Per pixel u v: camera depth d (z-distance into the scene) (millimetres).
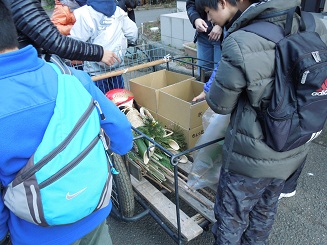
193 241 2109
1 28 868
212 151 1847
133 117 2207
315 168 2723
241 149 1426
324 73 1189
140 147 2004
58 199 934
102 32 2486
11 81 875
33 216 931
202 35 3088
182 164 2146
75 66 2490
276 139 1307
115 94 2355
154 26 7758
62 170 924
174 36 5898
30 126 896
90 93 1169
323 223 2188
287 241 2074
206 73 2646
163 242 2117
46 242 1080
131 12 4961
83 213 1020
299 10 1302
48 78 962
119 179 1897
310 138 1369
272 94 1283
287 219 2236
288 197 2426
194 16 2928
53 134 922
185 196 2016
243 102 1394
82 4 3141
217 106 1417
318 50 1220
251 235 1796
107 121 1211
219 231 1647
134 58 2688
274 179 1562
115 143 1313
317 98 1240
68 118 962
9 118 857
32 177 898
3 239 1163
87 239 1315
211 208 1912
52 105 945
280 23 1318
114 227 2270
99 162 1032
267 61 1253
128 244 2123
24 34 1521
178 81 2623
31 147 904
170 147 2121
